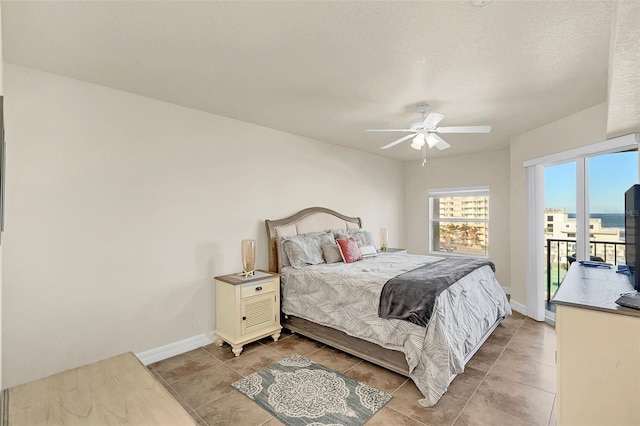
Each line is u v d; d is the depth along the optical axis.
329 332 3.17
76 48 2.07
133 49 2.09
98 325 2.65
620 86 1.52
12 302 2.26
